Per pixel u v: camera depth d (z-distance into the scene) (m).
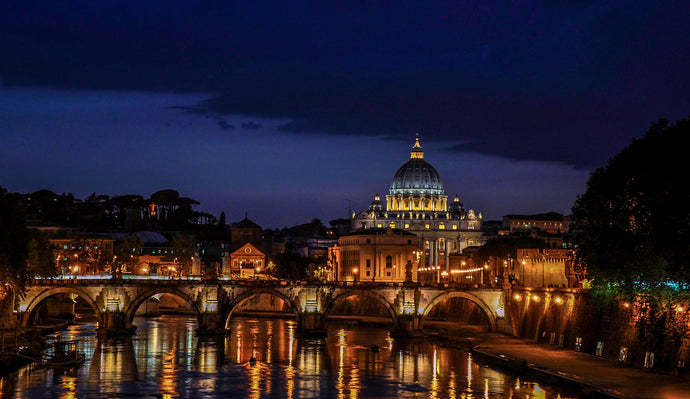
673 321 131.00
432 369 152.12
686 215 119.12
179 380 140.12
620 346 147.00
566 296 172.25
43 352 164.12
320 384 137.62
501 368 151.75
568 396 125.69
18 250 159.38
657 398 117.19
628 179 130.25
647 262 121.94
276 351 176.50
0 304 174.62
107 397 125.75
